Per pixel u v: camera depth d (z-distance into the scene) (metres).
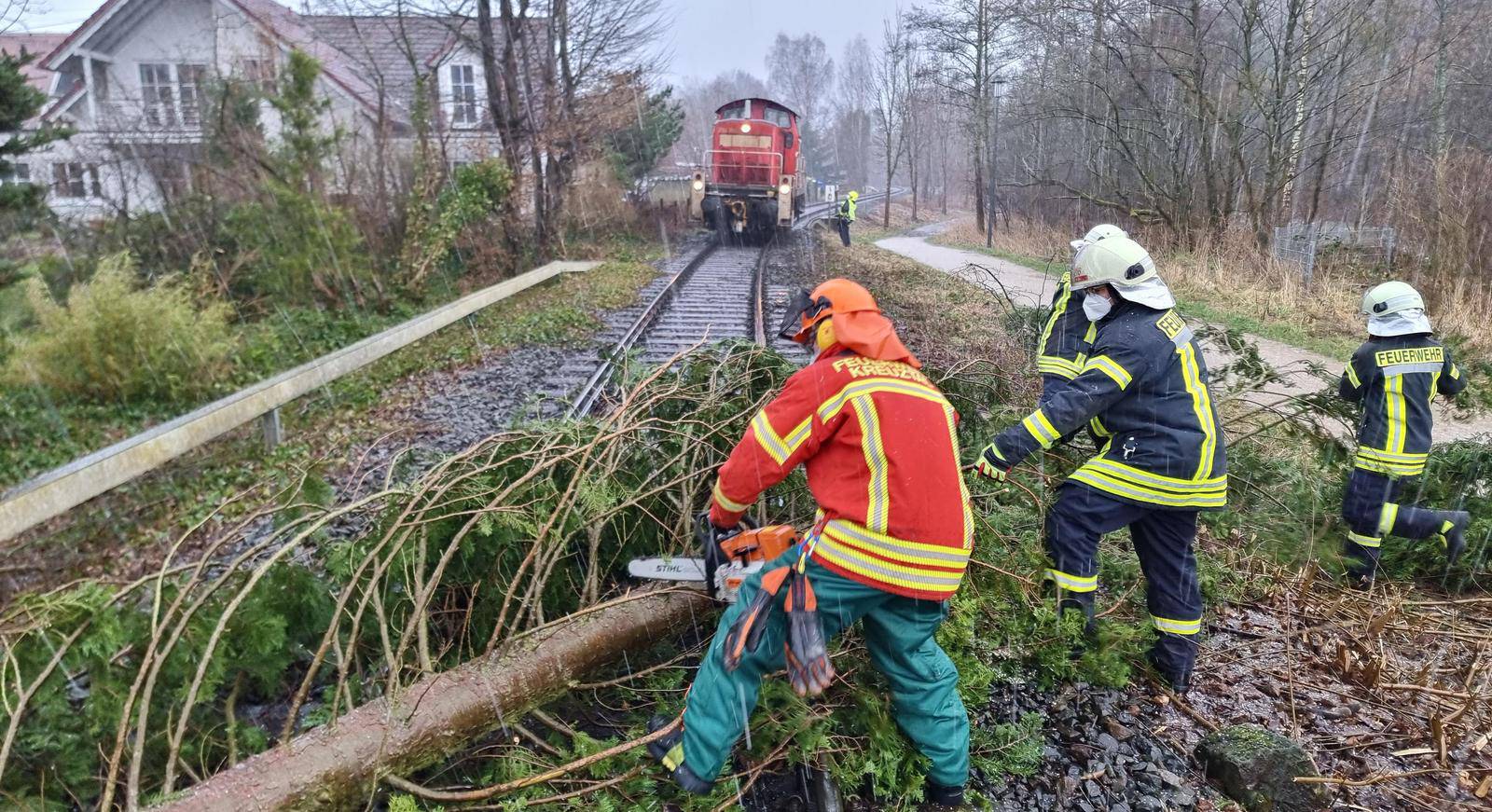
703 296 14.84
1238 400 6.01
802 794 2.99
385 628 2.80
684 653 3.45
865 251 26.09
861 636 3.29
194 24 20.52
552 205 18.72
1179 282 16.72
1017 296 15.78
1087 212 28.19
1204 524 5.30
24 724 2.77
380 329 12.15
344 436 7.73
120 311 8.56
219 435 7.34
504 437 3.60
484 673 2.82
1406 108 21.53
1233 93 20.62
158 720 2.86
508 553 3.45
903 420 2.47
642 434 3.91
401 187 15.11
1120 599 4.30
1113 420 3.54
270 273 11.93
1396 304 4.66
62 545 5.86
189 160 12.57
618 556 3.75
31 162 13.12
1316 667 4.00
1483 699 3.74
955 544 2.52
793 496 3.73
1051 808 3.00
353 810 2.55
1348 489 4.81
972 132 36.28
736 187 23.66
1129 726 3.46
